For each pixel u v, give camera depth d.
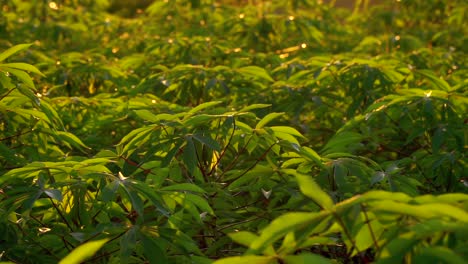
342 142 2.49
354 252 1.37
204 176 2.32
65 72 3.89
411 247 1.14
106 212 2.04
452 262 1.02
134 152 2.29
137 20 6.71
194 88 3.38
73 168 1.99
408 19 6.77
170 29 6.16
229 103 3.57
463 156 2.43
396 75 3.08
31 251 1.98
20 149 2.75
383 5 7.07
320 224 1.25
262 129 2.20
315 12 6.80
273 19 5.27
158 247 1.64
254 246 1.17
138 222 1.87
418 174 2.54
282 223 1.15
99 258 1.96
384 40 5.54
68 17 6.71
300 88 3.26
